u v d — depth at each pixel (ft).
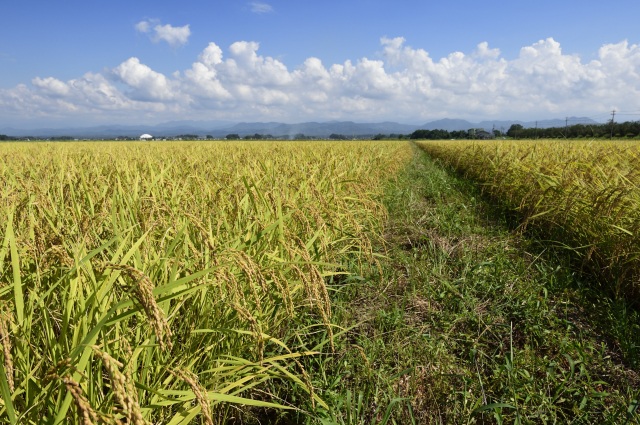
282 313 9.25
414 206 27.17
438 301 13.17
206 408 4.45
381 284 13.94
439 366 9.66
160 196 11.77
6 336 4.07
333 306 11.89
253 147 47.85
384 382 8.86
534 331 11.07
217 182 14.65
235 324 7.86
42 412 5.02
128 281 5.85
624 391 9.04
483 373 9.70
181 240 8.54
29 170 16.87
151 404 5.28
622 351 10.52
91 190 11.08
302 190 14.21
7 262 6.68
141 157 25.00
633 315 12.01
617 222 14.44
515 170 26.13
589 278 15.03
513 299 13.12
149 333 6.07
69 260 5.46
